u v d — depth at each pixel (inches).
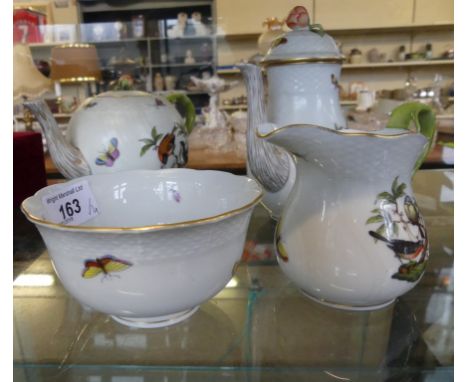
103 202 18.4
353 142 13.4
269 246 21.8
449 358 14.9
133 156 22.0
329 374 14.8
